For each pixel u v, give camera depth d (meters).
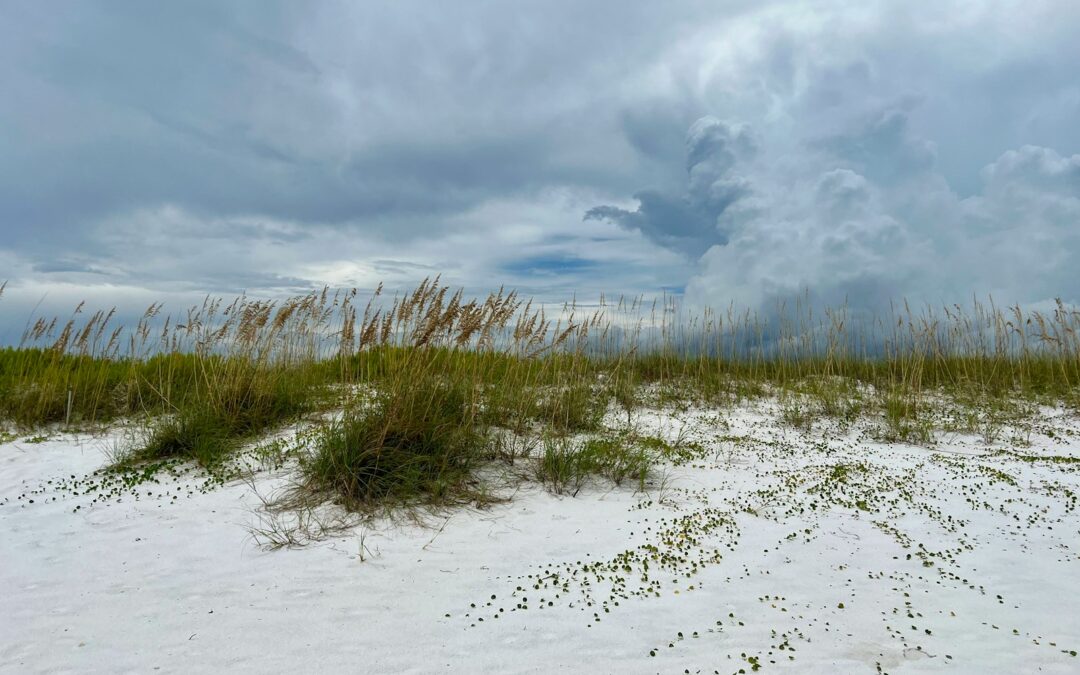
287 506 6.92
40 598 4.95
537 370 10.81
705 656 4.21
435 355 8.68
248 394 10.00
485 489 7.59
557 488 7.88
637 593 5.17
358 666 4.01
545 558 5.89
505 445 8.96
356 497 7.09
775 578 5.57
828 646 4.38
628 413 12.27
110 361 11.95
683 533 6.55
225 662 4.04
